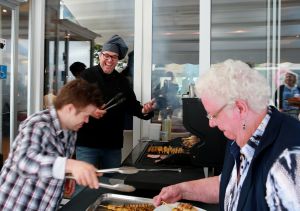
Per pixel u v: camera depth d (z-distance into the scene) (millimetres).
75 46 3260
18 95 3105
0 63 2910
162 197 1226
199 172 1547
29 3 3078
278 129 791
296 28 2586
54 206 1366
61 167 1086
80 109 1336
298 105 2570
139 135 2951
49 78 3254
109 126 2473
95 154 2479
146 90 2943
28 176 1141
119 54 2451
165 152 2078
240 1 2701
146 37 2922
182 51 2869
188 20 2838
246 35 2705
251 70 839
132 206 1304
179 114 2875
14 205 1300
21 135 1236
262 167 769
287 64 2615
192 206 1221
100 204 1326
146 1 2906
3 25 2936
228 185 979
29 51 3115
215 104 844
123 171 1192
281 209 705
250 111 818
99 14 3131
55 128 1341
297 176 696
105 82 2463
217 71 852
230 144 1020
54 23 3242
